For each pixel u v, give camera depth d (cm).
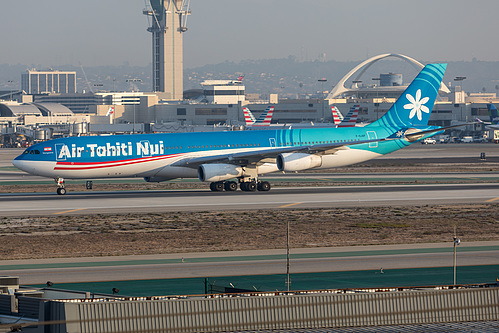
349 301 6944
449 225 14638
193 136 19888
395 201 18188
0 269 10762
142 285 9775
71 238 13150
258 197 18850
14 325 6288
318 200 18325
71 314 6244
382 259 11550
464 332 6650
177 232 13788
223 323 6706
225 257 11694
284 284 9825
